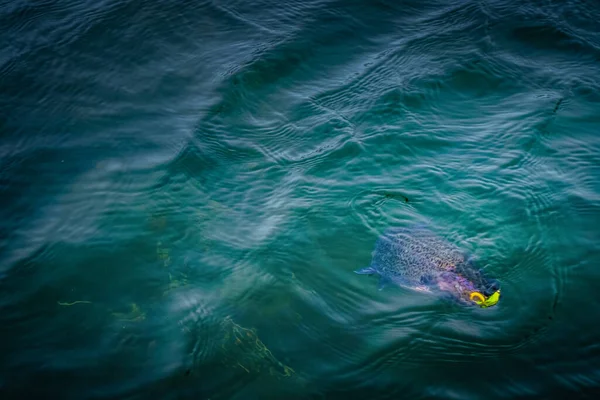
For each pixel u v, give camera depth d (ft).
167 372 12.23
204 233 16.33
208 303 14.11
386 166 19.04
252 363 12.48
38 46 24.39
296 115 21.57
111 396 11.64
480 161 19.01
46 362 12.35
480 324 13.29
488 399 11.40
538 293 14.11
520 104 21.66
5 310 13.64
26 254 15.29
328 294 14.46
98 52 24.38
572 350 12.41
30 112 20.85
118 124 20.62
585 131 19.98
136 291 14.39
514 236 16.03
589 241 15.67
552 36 25.52
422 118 21.20
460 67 23.76
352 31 26.63
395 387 11.87
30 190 17.49
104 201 17.25
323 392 11.81
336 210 17.30
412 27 27.02
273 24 26.96
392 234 16.20
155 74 23.36
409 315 13.67
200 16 27.25
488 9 27.94
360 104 21.99
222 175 18.60
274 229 16.58
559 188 17.58
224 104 21.90
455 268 14.44
